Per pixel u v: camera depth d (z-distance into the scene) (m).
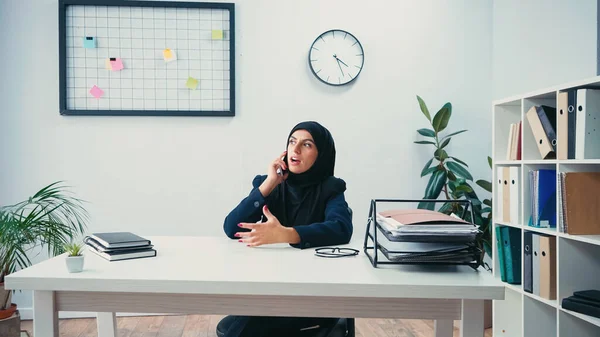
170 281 1.23
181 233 3.37
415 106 3.49
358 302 1.28
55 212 3.26
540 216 2.39
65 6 3.25
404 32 3.48
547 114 2.36
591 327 2.20
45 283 1.25
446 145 3.35
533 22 3.09
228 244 1.75
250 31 3.39
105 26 3.29
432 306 1.27
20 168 3.26
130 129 3.32
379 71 3.47
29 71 3.25
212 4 3.32
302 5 3.41
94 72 3.29
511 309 2.66
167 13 3.32
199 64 3.35
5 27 3.23
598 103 2.06
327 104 3.43
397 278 1.25
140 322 3.13
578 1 2.70
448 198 3.27
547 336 2.47
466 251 1.32
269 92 3.40
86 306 1.30
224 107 3.37
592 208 2.15
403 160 3.48
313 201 1.94
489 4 3.52
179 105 3.34
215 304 1.29
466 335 1.25
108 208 3.32
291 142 1.92
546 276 2.31
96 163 3.31
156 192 3.35
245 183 3.39
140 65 3.32
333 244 1.74
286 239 1.66
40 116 3.26
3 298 2.49
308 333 1.52
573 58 2.74
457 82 3.51
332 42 3.42
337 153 3.45
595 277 2.22
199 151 3.37
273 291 1.21
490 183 3.20
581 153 2.07
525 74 3.19
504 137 2.76
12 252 2.58
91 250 1.61
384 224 1.42
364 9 3.45
